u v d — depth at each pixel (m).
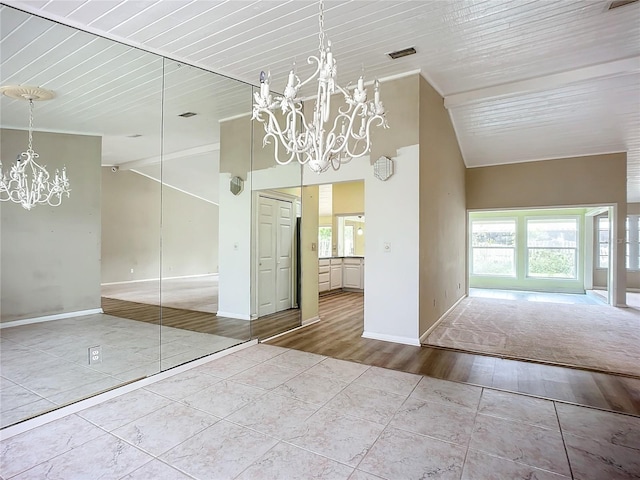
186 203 4.37
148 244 4.02
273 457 1.91
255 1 2.57
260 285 5.12
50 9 2.57
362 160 4.30
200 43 3.18
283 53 3.41
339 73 3.96
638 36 3.33
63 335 3.28
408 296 4.00
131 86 3.75
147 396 2.65
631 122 5.39
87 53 3.17
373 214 4.21
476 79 4.29
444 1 2.66
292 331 4.57
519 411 2.44
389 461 1.88
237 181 4.81
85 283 3.49
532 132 5.88
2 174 2.95
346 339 4.19
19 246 3.04
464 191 7.30
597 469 1.82
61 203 3.31
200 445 2.02
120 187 3.78
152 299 4.04
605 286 8.57
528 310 6.10
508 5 2.76
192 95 4.28
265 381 2.93
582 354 3.67
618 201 6.43
